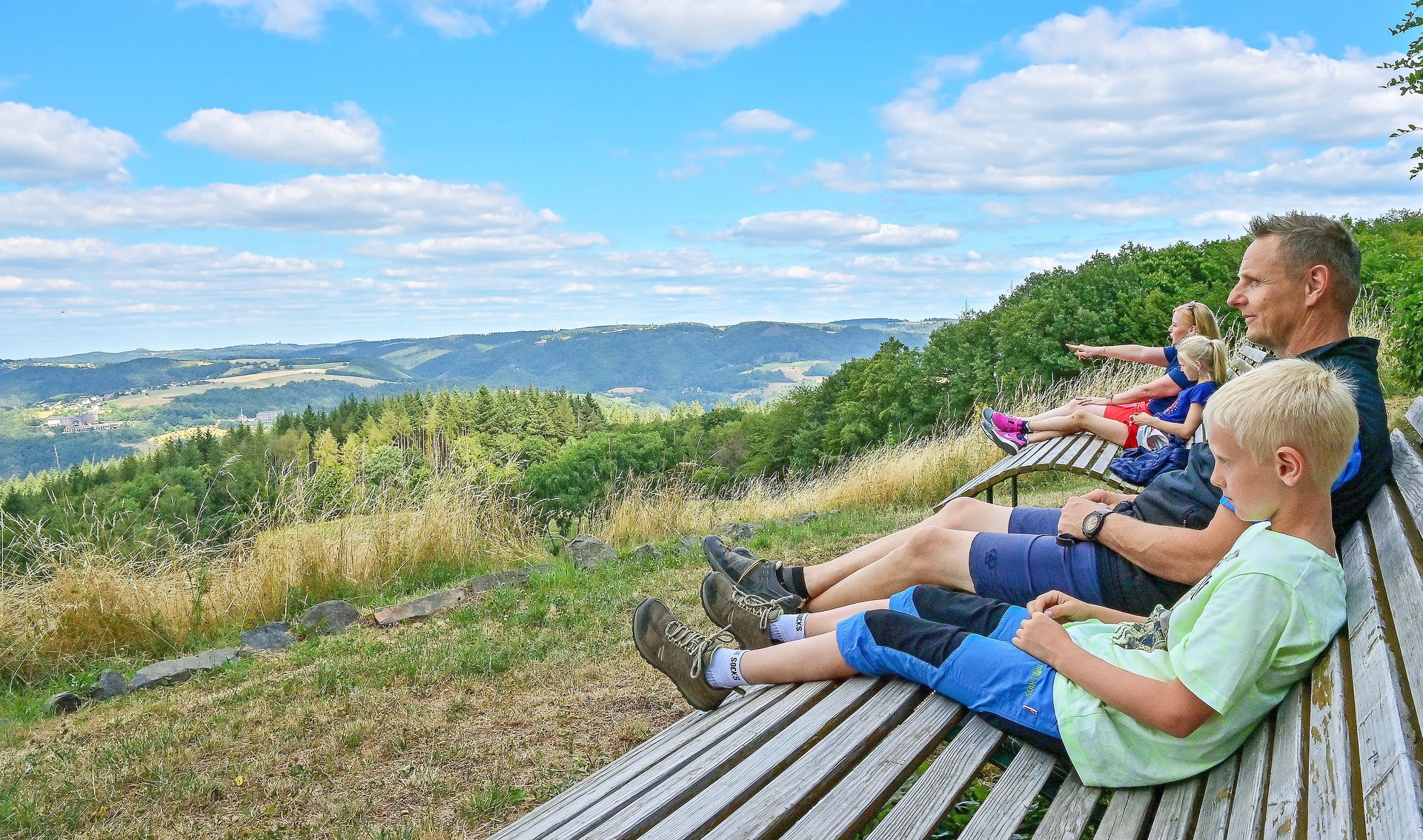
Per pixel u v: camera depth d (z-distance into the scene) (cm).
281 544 806
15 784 418
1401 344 833
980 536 297
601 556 857
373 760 410
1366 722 130
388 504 895
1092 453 563
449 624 649
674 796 200
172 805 379
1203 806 177
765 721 241
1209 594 196
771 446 5256
